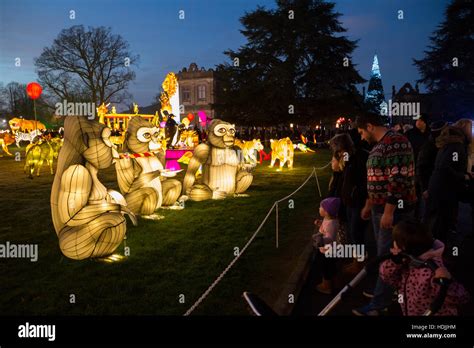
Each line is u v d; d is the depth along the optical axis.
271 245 6.92
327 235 5.10
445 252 6.21
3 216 9.57
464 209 9.18
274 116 43.94
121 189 8.74
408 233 2.99
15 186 14.55
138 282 5.38
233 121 46.25
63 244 5.96
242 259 6.21
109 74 46.84
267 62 43.81
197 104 72.44
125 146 8.98
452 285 2.81
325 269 5.09
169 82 29.83
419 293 2.95
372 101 53.22
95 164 6.43
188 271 5.74
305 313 4.58
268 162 23.03
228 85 46.03
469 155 8.06
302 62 43.12
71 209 5.97
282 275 5.55
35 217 9.45
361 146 5.54
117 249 6.79
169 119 22.95
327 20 42.91
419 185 7.59
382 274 3.25
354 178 5.39
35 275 5.76
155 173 8.72
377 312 4.02
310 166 20.47
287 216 9.08
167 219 8.82
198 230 7.92
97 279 5.52
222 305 4.63
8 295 5.05
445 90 45.09
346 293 3.05
